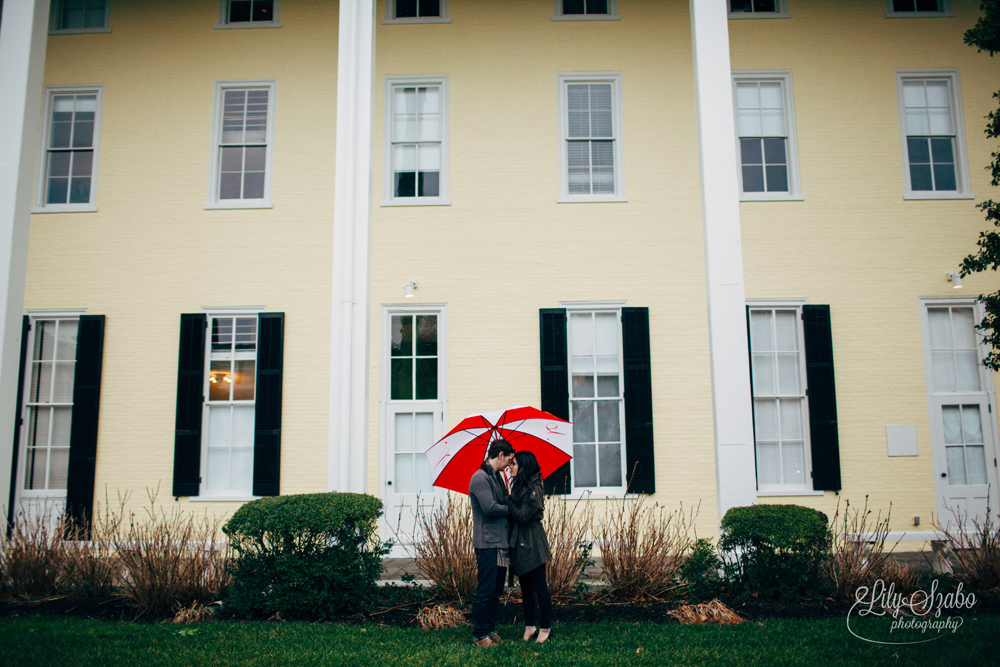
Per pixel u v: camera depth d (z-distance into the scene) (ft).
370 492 33.50
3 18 26.99
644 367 33.68
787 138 35.83
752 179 35.81
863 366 34.04
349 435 24.66
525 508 17.71
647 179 35.32
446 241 35.06
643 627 19.22
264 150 35.96
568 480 33.37
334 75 36.04
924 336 34.22
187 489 32.96
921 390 33.83
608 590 22.41
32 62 27.07
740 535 21.59
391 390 34.50
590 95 36.32
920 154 35.70
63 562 23.18
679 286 34.60
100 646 17.57
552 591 21.83
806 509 22.54
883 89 35.78
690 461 33.50
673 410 33.86
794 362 34.55
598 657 16.56
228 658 16.70
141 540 24.18
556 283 34.76
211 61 36.19
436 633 18.93
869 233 34.81
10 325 25.68
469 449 19.10
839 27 36.19
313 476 33.45
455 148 35.68
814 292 34.47
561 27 36.37
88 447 33.19
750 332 34.71
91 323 34.01
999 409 33.83
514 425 19.16
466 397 34.14
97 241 34.91
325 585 20.43
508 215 35.19
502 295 34.73
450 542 22.59
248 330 34.86
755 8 36.68
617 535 23.59
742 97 36.29
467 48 36.29
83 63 36.11
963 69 35.86
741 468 24.04
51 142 35.78
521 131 35.76
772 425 34.19
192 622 20.07
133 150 35.55
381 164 35.65
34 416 34.22
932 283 34.47
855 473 33.35
